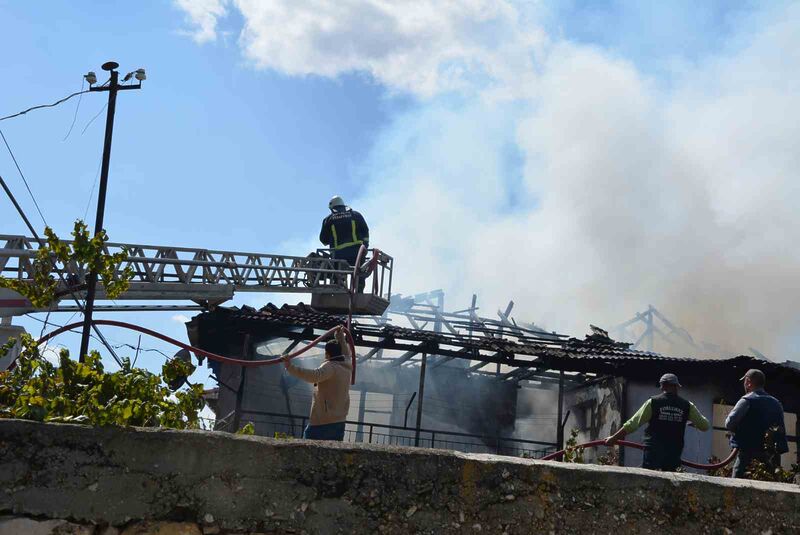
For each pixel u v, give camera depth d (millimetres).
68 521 3342
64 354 4246
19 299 12125
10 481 3346
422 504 3551
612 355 17578
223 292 18484
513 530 3590
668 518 3727
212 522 3410
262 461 3492
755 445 6773
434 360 19406
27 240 12547
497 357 17109
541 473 3682
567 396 19828
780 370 16312
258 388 17703
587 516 3668
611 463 8227
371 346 16906
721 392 16812
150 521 3385
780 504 3822
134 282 16594
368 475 3543
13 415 3723
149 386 4324
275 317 16984
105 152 8516
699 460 16422
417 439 16422
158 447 3443
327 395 6125
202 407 4676
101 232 5469
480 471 3629
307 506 3479
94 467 3398
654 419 6719
